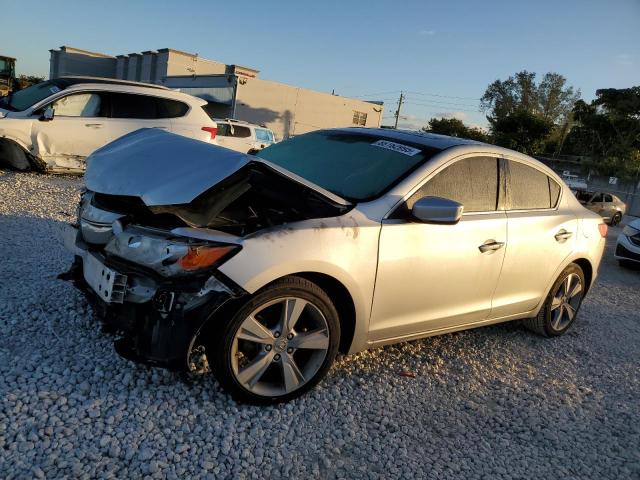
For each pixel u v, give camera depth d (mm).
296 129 40906
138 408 2887
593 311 6609
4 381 2920
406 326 3697
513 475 2959
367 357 4059
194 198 2807
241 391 3016
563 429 3521
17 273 4520
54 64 58344
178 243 2803
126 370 3195
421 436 3188
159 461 2545
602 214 21656
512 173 4430
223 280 2791
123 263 3023
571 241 4867
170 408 2945
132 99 10555
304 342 3168
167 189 2906
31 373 3029
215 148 3260
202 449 2699
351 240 3232
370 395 3521
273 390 3145
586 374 4496
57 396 2857
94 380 3062
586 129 56625
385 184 3660
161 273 2859
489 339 4914
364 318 3406
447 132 61812
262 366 3064
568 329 5566
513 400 3812
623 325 6184
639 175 36031
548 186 4852
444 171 3850
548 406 3807
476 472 2934
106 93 10297
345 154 4148
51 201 7871
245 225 3094
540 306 4875
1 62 31125
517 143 49938
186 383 3191
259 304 2949
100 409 2830
